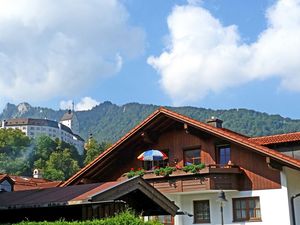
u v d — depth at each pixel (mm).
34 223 11148
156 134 25953
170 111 24375
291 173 21953
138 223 10742
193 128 24141
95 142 110188
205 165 22781
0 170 100375
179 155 25031
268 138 24000
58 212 13625
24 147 116312
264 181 22141
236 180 22891
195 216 24000
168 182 23828
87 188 13914
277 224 21406
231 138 22281
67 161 101312
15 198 14672
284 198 21375
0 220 14969
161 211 14695
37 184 36688
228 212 22953
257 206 22219
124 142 26031
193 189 22922
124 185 13148
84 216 12828
